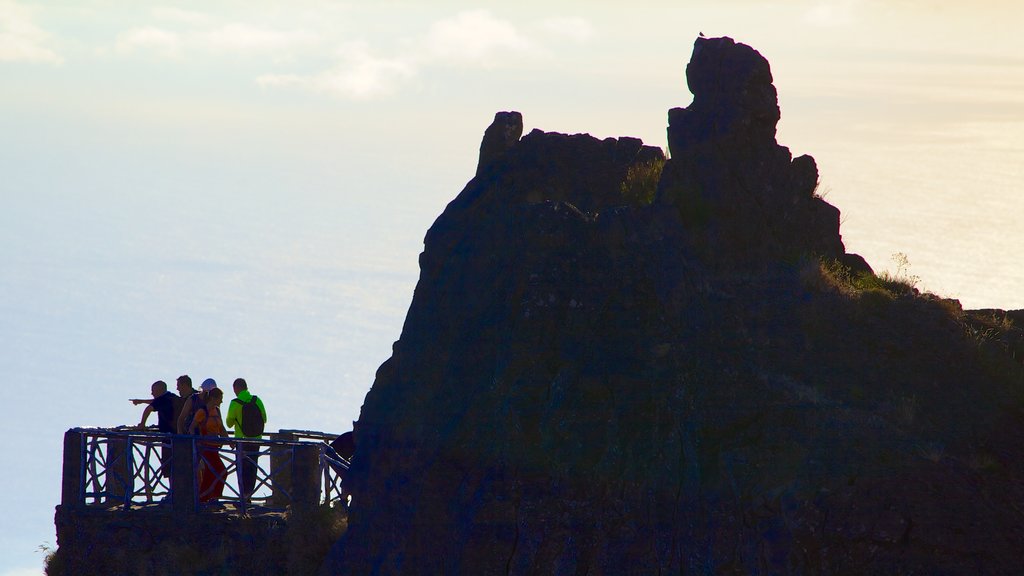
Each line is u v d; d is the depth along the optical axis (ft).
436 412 195.11
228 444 238.48
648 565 169.07
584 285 188.75
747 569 158.92
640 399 177.37
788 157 198.29
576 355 183.52
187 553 227.81
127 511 232.12
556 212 194.59
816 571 152.87
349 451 237.66
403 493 193.16
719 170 193.16
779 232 195.52
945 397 170.30
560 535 174.09
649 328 183.52
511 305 192.24
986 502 153.89
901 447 160.56
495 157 220.23
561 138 216.33
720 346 177.99
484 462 184.14
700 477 166.71
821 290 185.26
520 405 181.88
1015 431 165.07
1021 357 184.14
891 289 199.21
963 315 194.90
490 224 205.16
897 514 152.46
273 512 230.89
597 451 175.94
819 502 154.92
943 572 149.59
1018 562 149.18
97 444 238.89
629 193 206.80
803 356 176.45
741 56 197.67
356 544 200.85
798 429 165.68
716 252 188.34
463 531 178.70
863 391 170.91
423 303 209.15
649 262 188.65
